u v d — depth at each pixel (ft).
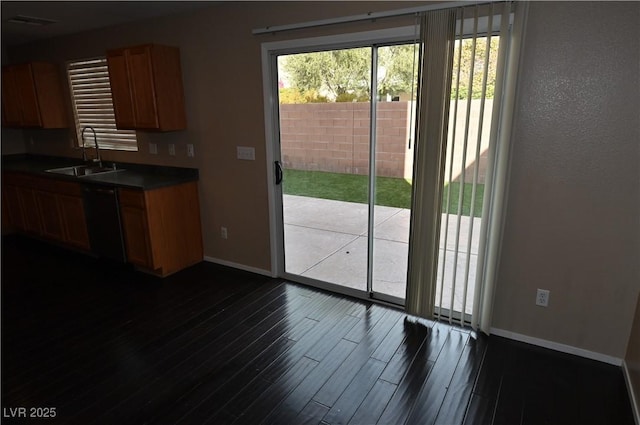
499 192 8.21
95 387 7.63
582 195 7.69
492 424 6.72
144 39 12.69
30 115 15.56
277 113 11.14
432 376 7.84
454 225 9.23
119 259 12.82
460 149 8.52
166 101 11.95
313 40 9.80
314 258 12.61
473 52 7.73
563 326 8.45
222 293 11.32
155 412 7.02
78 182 13.02
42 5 10.44
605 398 7.27
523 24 7.34
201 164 12.77
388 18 8.77
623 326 7.88
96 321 9.91
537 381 7.69
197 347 8.84
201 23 11.43
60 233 14.37
